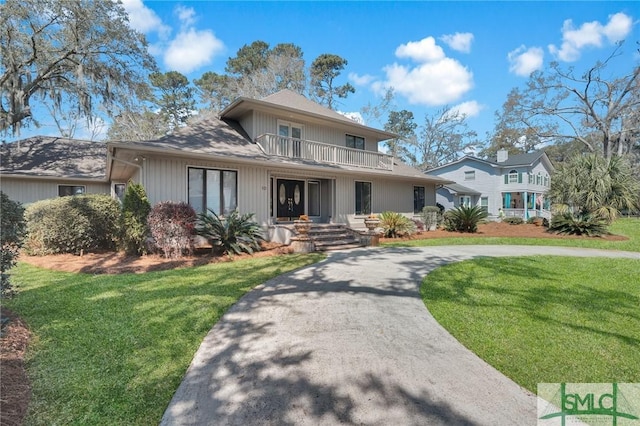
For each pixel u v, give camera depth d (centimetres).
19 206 371
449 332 355
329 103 3534
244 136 1276
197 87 3456
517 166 2616
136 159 934
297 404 230
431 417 215
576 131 2886
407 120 4503
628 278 599
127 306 424
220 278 587
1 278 353
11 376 252
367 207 1526
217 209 1023
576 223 1316
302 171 1236
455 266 707
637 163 2862
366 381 259
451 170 2998
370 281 579
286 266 711
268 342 330
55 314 393
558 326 371
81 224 813
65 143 1719
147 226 794
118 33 1387
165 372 273
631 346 322
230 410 224
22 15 1214
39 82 1433
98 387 248
